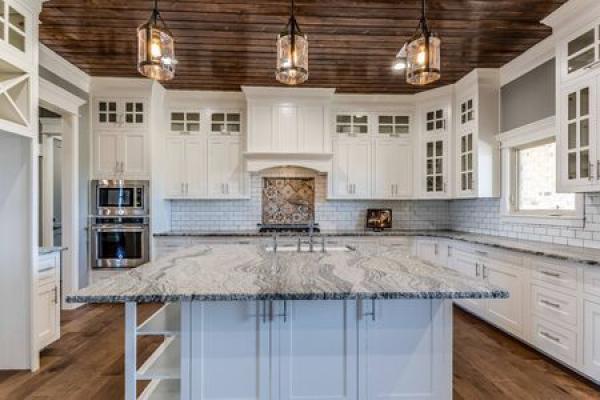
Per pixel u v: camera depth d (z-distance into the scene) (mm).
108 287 1653
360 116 5062
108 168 4508
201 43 3471
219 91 4879
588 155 2643
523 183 3998
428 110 4898
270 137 4781
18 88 2682
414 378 1925
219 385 1877
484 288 1627
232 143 4945
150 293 1562
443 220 5387
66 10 2893
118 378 2629
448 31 3246
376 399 1915
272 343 1886
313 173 5285
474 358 2936
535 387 2486
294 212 5281
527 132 3646
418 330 1925
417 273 1943
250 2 2785
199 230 5102
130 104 4527
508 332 3309
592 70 2592
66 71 3998
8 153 2711
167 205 5082
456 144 4609
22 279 2725
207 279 1804
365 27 3176
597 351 2371
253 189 5246
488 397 2365
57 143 5770
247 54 3725
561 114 2895
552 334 2758
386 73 4234
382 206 5348
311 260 2354
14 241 2727
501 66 4051
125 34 3309
